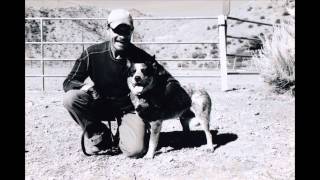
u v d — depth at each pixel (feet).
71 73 11.39
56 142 13.01
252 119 15.16
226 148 12.16
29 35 127.95
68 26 143.13
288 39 20.11
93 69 11.23
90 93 11.22
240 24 131.13
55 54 123.75
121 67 11.16
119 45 10.93
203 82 29.04
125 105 11.59
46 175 10.49
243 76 37.19
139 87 10.72
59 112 16.71
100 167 10.94
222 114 15.94
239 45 109.70
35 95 20.98
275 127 14.12
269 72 20.33
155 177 10.25
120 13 10.85
